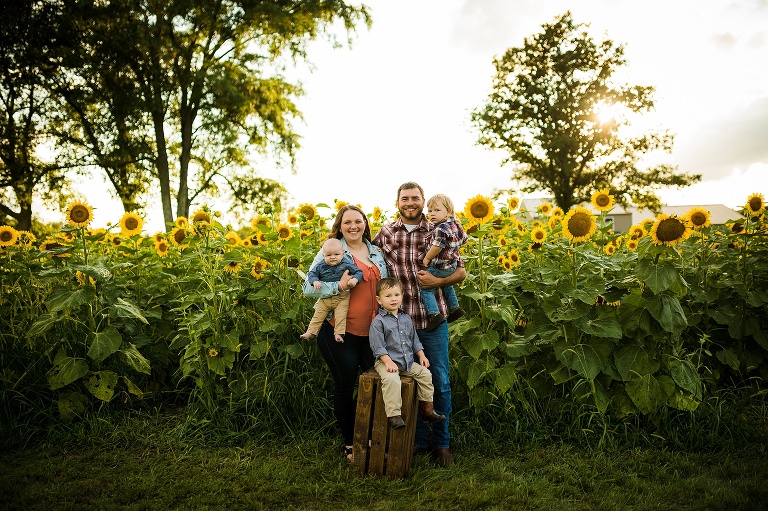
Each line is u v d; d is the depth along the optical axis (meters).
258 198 26.83
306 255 5.24
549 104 33.56
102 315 4.71
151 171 26.02
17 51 22.72
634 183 32.94
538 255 5.22
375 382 3.79
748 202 5.28
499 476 3.82
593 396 4.44
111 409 4.80
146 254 5.50
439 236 3.89
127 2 22.55
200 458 4.11
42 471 3.88
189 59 25.50
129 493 3.59
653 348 4.34
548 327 4.54
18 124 25.48
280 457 4.14
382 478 3.73
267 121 26.98
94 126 25.52
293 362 4.77
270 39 26.75
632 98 32.72
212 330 4.80
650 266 4.25
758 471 3.84
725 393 5.03
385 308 3.86
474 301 4.86
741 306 5.23
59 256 4.88
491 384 4.54
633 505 3.45
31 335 4.47
